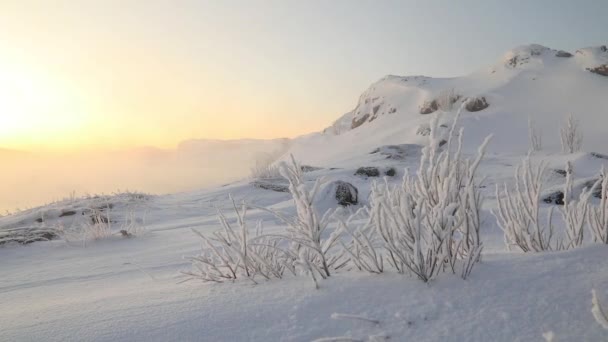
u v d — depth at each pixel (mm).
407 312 1830
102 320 1918
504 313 1759
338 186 9430
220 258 2639
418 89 56594
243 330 1745
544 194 7977
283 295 2104
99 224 7164
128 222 9562
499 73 54875
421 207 2271
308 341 1637
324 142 53812
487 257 2654
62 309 2197
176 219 9969
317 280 2316
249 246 2600
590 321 1646
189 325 1798
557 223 5078
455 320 1734
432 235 2229
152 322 1848
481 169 14992
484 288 2008
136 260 4512
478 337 1599
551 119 38688
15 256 5656
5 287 3590
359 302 1955
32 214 10656
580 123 37125
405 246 2260
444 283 2111
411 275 2262
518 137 35688
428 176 2553
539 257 2416
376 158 20406
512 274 2160
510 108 42844
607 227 2805
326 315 1849
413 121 45719
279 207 8789
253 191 13891
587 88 43312
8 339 1786
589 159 16469
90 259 5000
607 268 2127
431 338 1613
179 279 2965
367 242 2365
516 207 3088
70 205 11844
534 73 50406
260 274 2658
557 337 1553
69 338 1742
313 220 2400
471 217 2455
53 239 6930
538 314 1733
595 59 47938
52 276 3967
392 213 2289
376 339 1613
